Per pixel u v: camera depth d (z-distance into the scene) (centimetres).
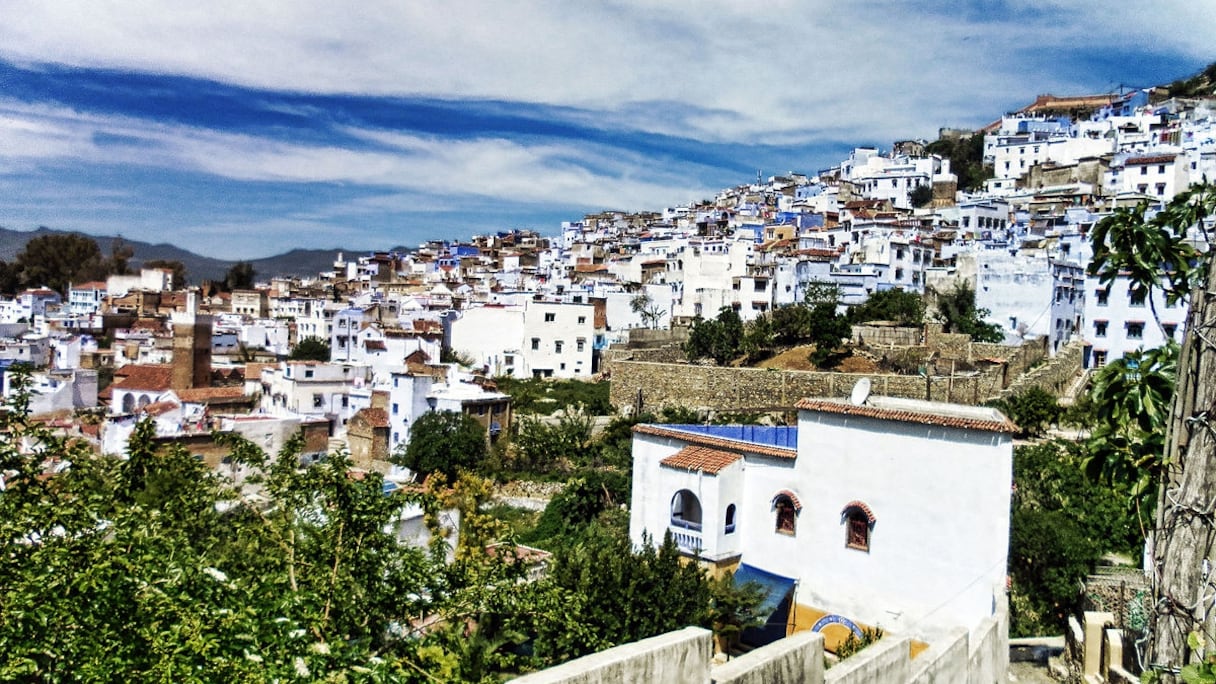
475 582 1689
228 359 9712
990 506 2462
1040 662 1825
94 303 14162
